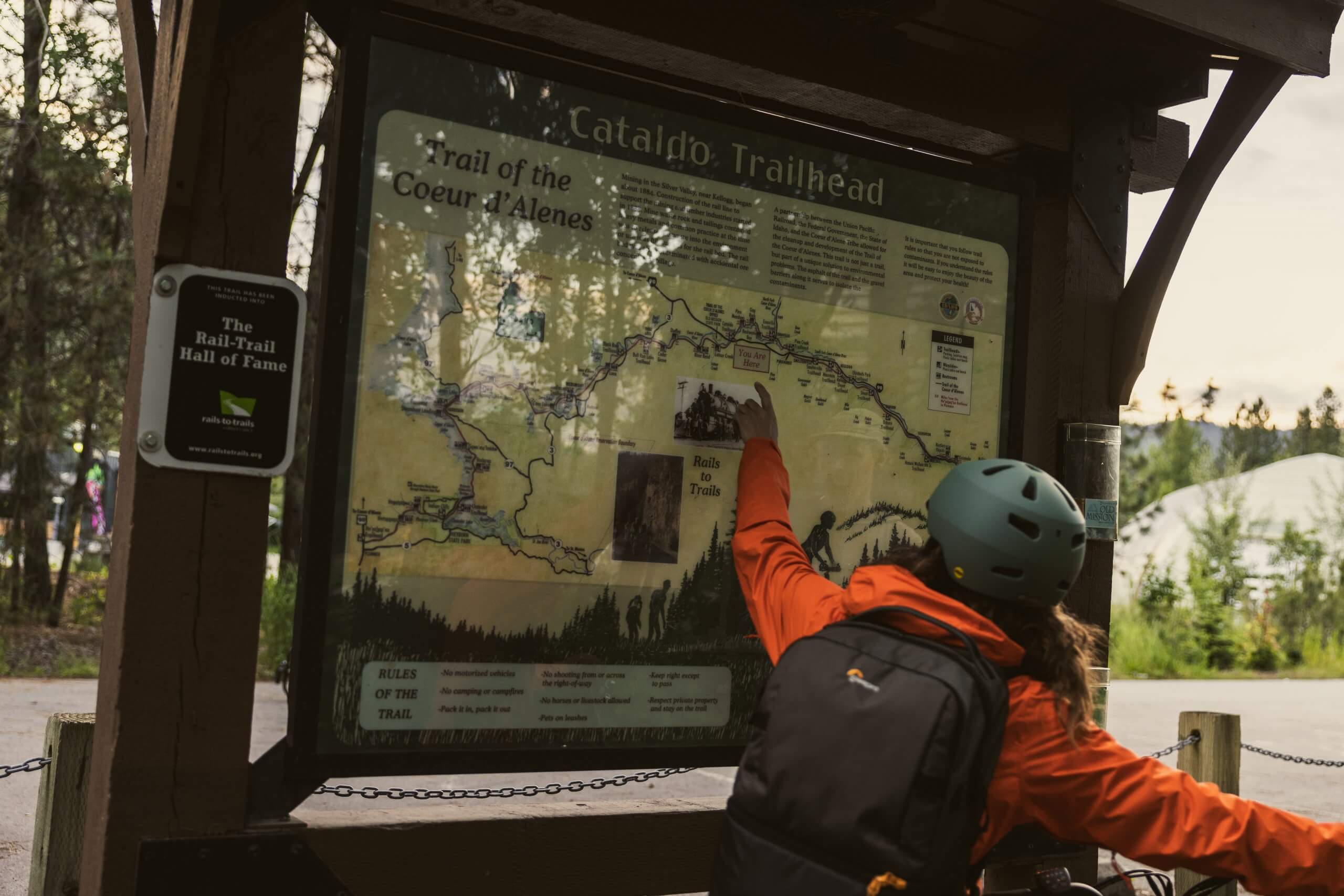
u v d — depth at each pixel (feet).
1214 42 10.88
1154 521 90.84
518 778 25.73
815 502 10.20
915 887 5.63
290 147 7.78
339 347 8.18
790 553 8.31
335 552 8.21
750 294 9.93
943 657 6.03
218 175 7.59
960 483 6.85
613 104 9.32
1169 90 12.03
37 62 41.68
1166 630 69.46
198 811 7.53
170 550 7.44
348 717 8.24
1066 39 11.28
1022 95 11.53
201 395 7.49
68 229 43.91
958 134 11.51
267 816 8.02
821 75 10.33
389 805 21.33
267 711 31.65
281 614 38.55
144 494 7.39
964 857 5.80
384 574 8.38
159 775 7.41
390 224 8.41
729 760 9.66
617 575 9.27
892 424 10.60
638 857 9.25
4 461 44.11
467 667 8.66
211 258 7.57
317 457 8.11
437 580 8.57
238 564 7.61
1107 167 12.05
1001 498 6.59
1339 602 74.23
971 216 11.04
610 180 9.30
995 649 6.30
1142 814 6.01
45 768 9.55
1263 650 70.33
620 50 9.91
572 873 8.98
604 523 9.22
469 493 8.68
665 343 9.52
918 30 11.18
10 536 44.88
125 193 43.52
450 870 8.51
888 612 6.44
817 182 10.27
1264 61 10.59
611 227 9.30
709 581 9.65
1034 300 11.88
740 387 9.86
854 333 10.43
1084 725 6.20
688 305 9.62
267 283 7.67
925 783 5.68
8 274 42.14
